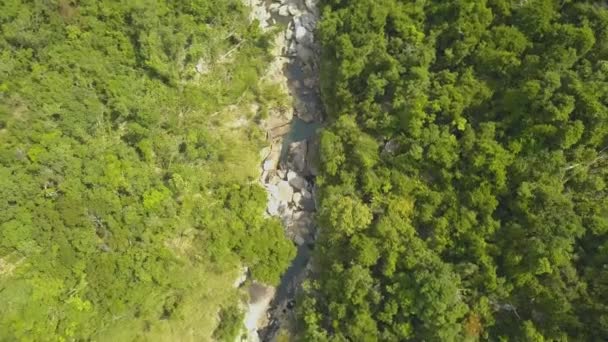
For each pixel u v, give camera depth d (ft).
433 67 135.95
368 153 131.44
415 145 126.11
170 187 133.49
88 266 119.85
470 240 117.39
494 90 126.62
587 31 116.47
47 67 130.93
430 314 110.63
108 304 119.14
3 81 125.59
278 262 132.36
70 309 114.42
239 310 133.69
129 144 135.54
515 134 121.08
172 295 129.80
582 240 112.06
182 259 132.67
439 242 119.55
